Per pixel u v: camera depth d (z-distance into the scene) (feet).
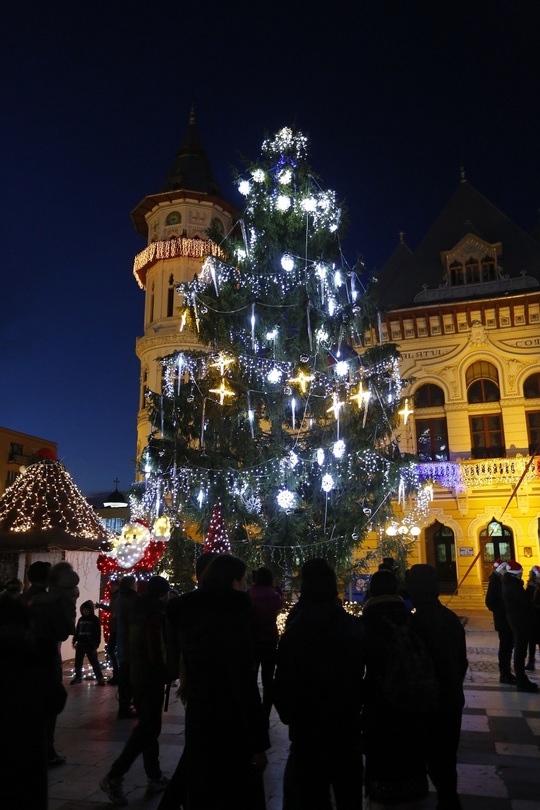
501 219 93.40
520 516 77.00
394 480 50.98
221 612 12.37
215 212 115.75
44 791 11.40
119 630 27.48
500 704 29.01
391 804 12.48
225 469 49.80
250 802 11.78
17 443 179.52
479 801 17.31
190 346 103.50
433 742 13.85
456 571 78.23
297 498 49.75
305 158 58.08
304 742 12.22
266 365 52.80
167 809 13.93
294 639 12.69
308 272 53.11
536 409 80.23
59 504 49.08
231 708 11.87
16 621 11.98
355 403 52.60
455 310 84.38
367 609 13.93
